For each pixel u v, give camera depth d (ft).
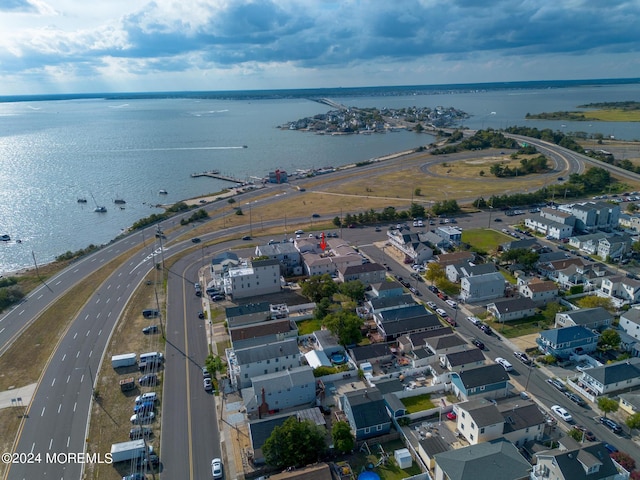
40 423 287.07
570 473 219.82
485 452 235.61
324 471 228.84
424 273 501.15
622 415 283.38
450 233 578.25
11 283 497.46
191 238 630.33
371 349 345.31
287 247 532.73
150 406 297.94
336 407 297.33
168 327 398.42
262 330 366.43
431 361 337.93
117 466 253.65
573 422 278.46
